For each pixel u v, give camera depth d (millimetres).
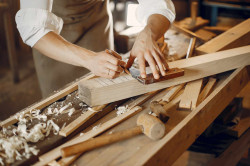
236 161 1343
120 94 1112
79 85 1096
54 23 1193
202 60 1296
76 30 1655
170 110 1102
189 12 3951
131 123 1029
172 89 1225
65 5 1570
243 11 3479
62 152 823
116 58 1099
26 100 3059
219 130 1446
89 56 1131
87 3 1637
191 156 1825
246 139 1426
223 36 1722
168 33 1951
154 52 1132
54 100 1162
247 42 1820
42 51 1181
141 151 883
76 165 832
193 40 1630
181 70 1192
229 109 1468
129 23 1795
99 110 1071
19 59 4016
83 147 853
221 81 1337
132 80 1116
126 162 840
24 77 3564
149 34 1191
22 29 1163
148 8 1389
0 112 2834
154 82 1114
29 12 1140
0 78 3545
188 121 959
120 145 908
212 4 3227
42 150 886
